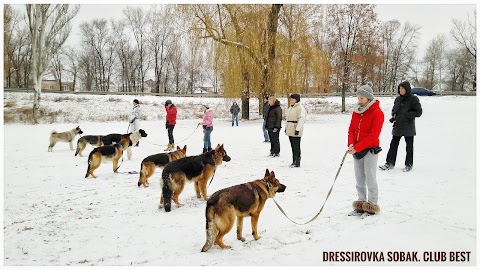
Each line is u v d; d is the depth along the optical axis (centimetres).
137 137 1398
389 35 5178
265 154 1225
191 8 2331
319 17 2411
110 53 6178
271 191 531
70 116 2797
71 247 494
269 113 1155
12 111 2825
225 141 1556
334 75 3059
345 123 2209
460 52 6109
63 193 780
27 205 695
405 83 849
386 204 611
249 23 2286
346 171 913
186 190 806
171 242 502
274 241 494
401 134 859
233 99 2402
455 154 1055
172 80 6238
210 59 2347
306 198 686
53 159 1209
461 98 3272
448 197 629
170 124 1381
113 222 594
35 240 521
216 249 476
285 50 2342
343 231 506
